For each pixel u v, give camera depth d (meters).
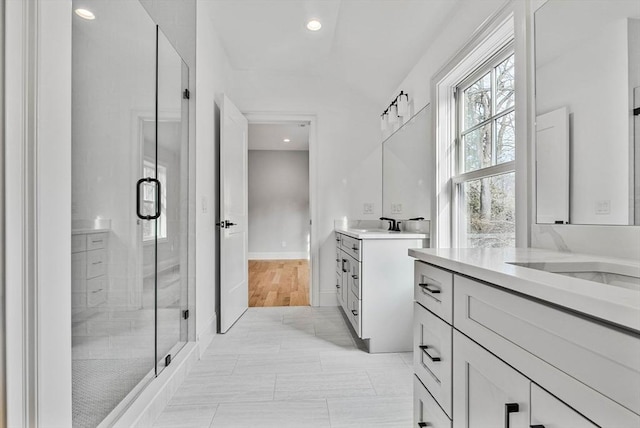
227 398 1.72
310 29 2.66
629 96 0.95
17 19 0.82
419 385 1.20
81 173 1.27
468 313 0.86
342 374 1.99
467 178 2.09
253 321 3.01
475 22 1.75
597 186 1.05
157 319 1.83
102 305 1.38
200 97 2.32
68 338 0.97
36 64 0.86
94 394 1.32
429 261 1.09
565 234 1.19
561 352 0.56
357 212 3.53
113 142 1.47
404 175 2.92
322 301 3.51
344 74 3.34
